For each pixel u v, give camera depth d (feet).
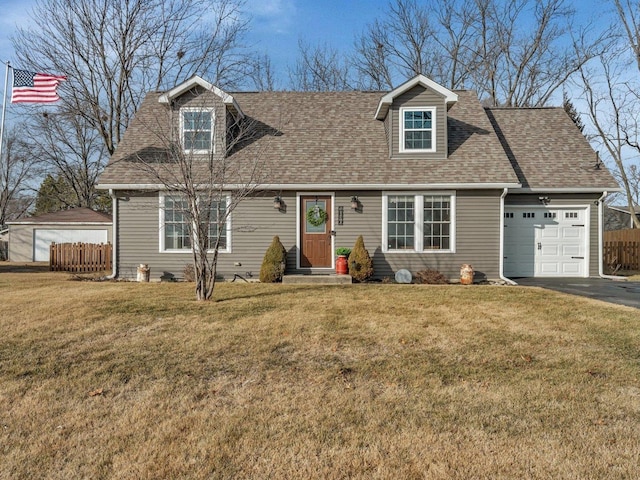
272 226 39.50
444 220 38.99
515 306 24.18
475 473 8.70
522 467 8.89
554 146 44.16
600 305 24.27
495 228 38.68
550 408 11.53
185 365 14.97
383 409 11.57
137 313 22.39
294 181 38.14
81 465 9.06
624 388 12.79
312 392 12.73
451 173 38.34
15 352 16.22
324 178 38.40
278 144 41.86
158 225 39.52
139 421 10.97
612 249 50.80
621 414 11.17
